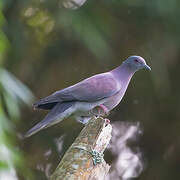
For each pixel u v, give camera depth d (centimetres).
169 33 1402
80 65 1469
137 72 1444
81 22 1330
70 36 1401
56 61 1463
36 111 1466
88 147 663
